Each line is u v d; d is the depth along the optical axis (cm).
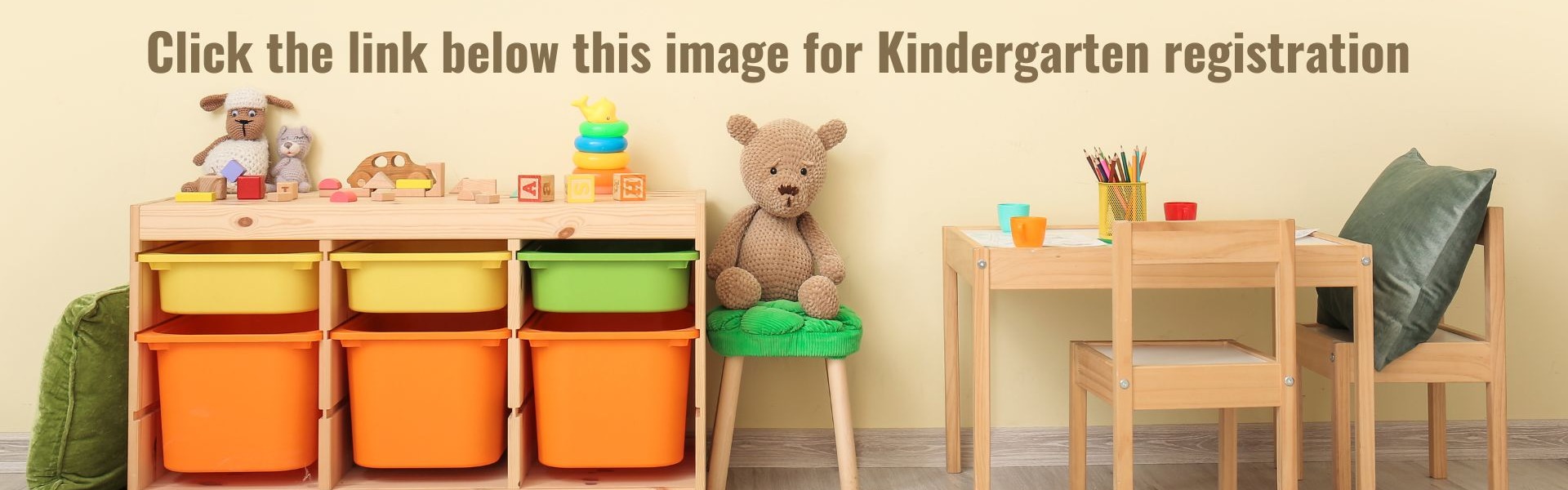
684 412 200
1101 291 232
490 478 197
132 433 186
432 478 196
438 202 190
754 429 230
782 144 207
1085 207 227
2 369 221
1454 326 234
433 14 220
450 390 191
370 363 190
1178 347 195
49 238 219
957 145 226
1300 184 229
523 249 199
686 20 222
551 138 221
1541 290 234
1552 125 231
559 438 193
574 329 214
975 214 227
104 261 220
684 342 192
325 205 183
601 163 205
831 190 225
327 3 219
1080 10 225
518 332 189
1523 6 229
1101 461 235
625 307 189
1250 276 176
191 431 189
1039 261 180
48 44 216
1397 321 189
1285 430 175
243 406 189
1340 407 196
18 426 223
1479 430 236
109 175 219
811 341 198
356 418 192
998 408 233
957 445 224
